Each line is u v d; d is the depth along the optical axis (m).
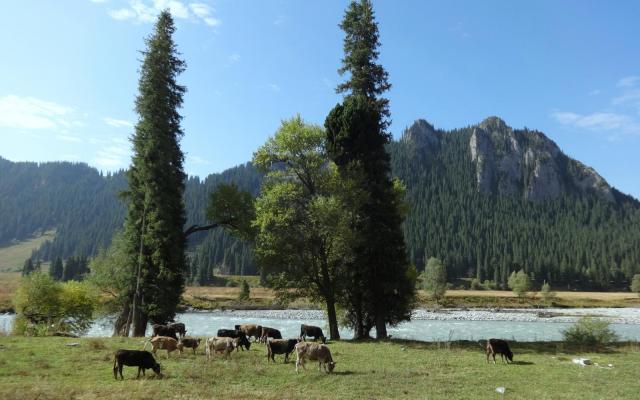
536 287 163.75
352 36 32.97
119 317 32.19
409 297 30.88
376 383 15.13
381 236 29.38
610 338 27.16
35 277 32.81
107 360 17.70
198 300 95.62
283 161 30.61
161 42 33.50
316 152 30.38
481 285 162.75
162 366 17.16
